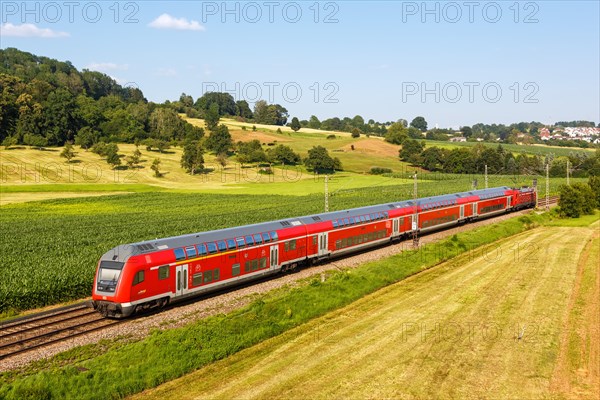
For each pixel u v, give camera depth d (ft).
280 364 76.07
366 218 160.04
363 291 115.44
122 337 87.04
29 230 197.88
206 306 105.29
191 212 262.88
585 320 94.22
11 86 586.86
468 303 105.29
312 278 128.77
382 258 152.87
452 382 69.00
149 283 96.94
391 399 64.49
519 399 64.64
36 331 88.89
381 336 86.28
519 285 119.24
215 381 71.61
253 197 335.06
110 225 210.38
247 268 118.73
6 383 68.39
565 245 170.19
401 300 108.99
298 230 134.10
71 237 178.19
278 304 100.58
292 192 365.61
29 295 107.55
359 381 69.46
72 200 312.29
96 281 95.86
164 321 95.25
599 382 69.51
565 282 121.19
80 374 69.05
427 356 77.46
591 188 281.54
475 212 225.35
